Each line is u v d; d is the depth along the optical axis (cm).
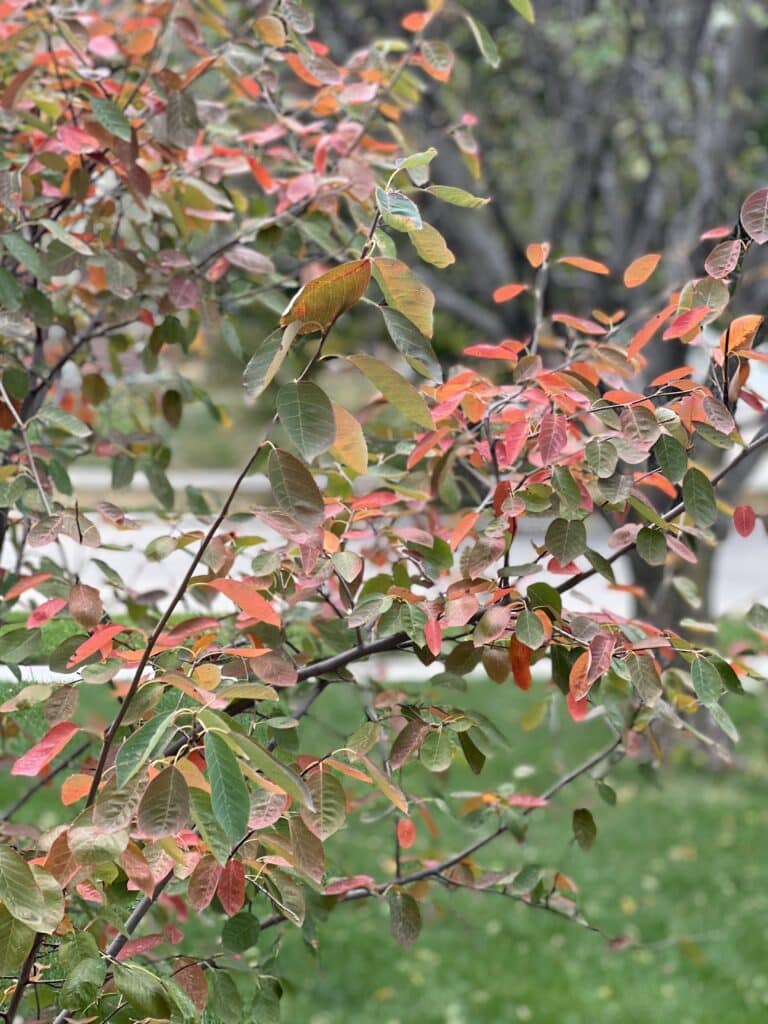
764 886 620
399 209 134
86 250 205
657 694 177
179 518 265
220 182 261
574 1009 480
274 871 171
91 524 180
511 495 187
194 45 249
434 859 248
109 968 158
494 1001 486
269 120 338
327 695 810
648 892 610
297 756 184
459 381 189
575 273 719
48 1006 182
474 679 970
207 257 257
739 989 499
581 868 638
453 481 235
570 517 178
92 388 269
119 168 240
